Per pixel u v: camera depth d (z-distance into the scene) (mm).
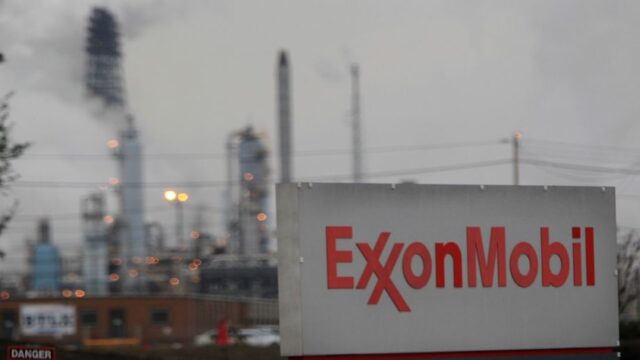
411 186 45938
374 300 45156
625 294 99625
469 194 46875
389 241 45500
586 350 48625
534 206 47938
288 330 44094
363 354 44906
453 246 46406
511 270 47406
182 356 128375
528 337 47562
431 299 46000
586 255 48750
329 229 44688
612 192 49281
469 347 46500
